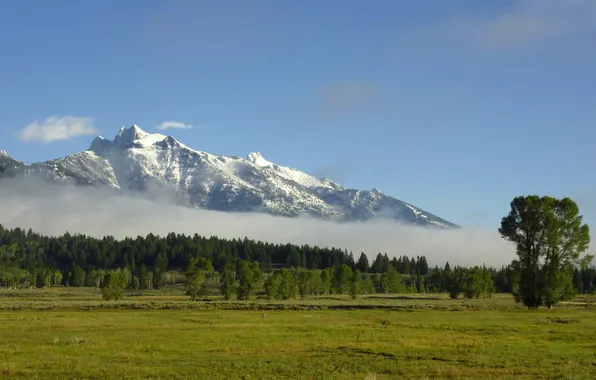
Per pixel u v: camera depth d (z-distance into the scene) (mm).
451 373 31344
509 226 96500
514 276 96188
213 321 65875
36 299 156125
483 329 55594
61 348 40531
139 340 45344
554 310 88500
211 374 31172
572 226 92625
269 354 38219
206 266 156000
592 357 37312
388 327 57844
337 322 65000
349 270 186750
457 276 160750
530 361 35469
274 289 148250
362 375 30797
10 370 31922
